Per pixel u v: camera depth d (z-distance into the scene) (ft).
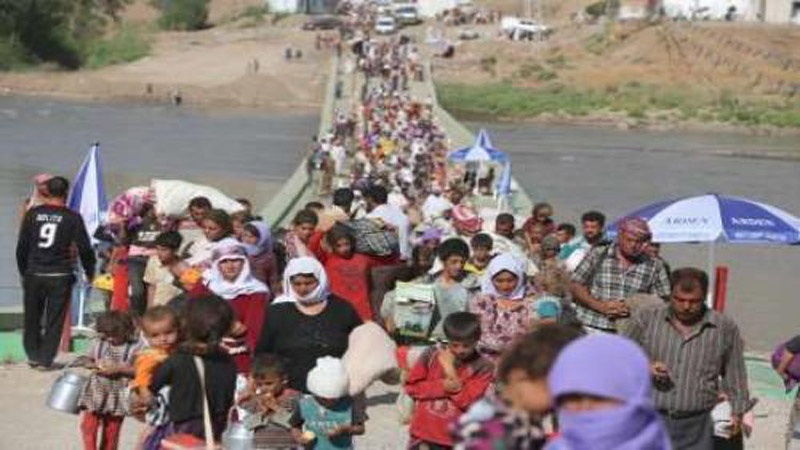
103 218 166.20
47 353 133.28
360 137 556.51
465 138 538.88
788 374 99.86
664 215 136.05
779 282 315.99
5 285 277.64
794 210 522.06
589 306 103.14
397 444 111.75
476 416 42.45
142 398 78.23
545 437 44.24
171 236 126.21
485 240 126.11
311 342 89.40
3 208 409.08
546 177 588.09
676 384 82.28
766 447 118.11
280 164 575.79
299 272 89.76
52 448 107.96
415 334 120.67
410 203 240.73
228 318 76.74
